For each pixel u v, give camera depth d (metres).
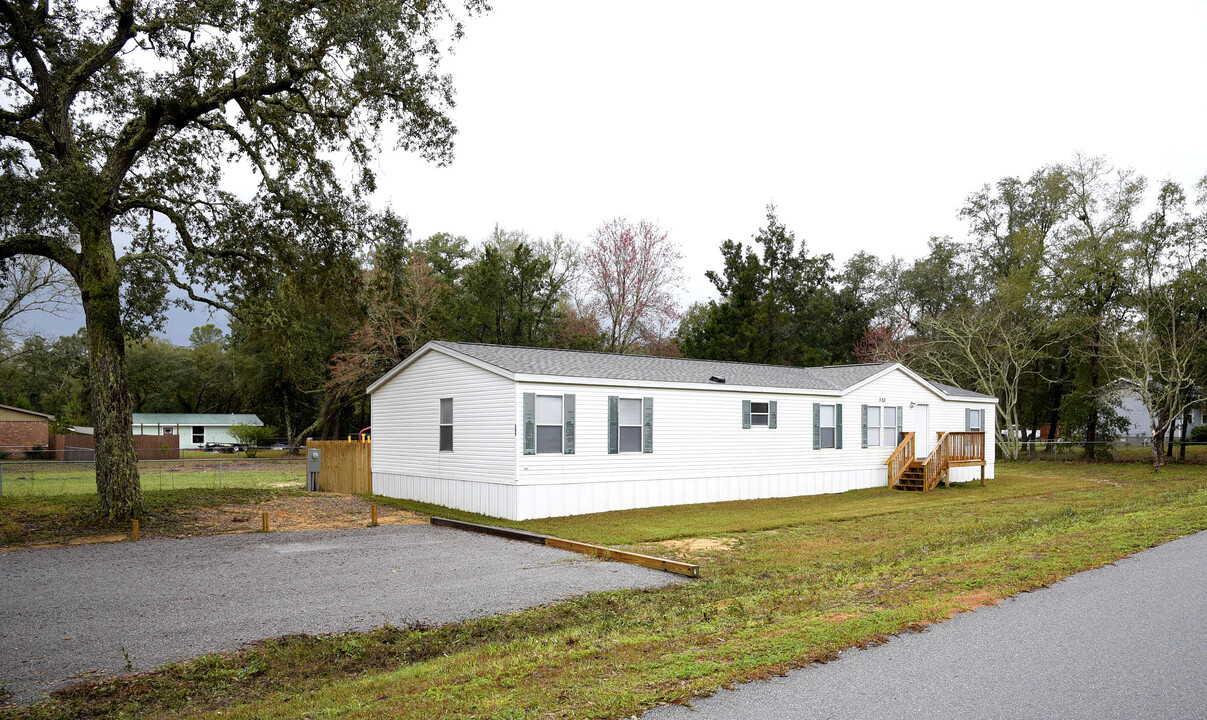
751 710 4.91
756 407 21.50
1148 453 42.94
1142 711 4.83
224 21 15.68
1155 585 8.37
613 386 18.42
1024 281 38.22
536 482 16.89
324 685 6.24
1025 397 43.44
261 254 19.34
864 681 5.45
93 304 16.03
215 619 8.27
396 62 16.81
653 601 9.02
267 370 53.62
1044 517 16.20
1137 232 33.59
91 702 5.93
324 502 19.94
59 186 14.30
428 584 10.04
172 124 17.20
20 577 10.48
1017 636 6.50
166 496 19.89
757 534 14.75
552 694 5.30
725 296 41.69
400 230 20.16
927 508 18.80
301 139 19.00
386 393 21.89
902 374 25.92
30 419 46.59
